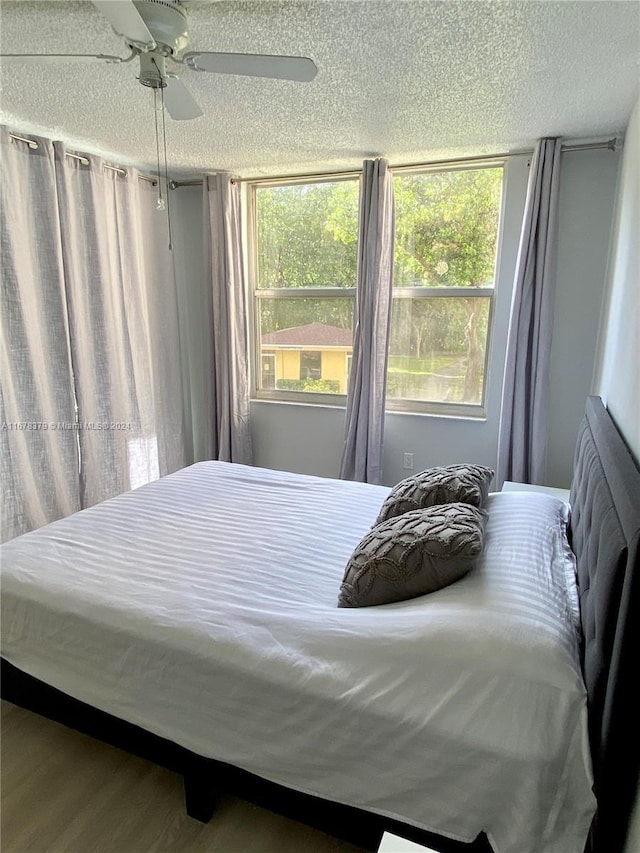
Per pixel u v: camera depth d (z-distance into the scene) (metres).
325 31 1.67
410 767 1.10
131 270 3.43
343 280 3.60
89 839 1.40
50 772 1.61
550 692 1.05
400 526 1.48
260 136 2.73
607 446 1.47
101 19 1.61
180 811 1.49
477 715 1.06
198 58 1.55
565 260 2.92
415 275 3.38
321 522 2.04
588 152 2.77
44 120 2.53
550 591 1.28
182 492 2.37
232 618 1.38
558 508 1.87
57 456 3.06
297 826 1.45
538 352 2.94
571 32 1.65
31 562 1.68
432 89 2.10
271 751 1.23
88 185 3.05
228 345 3.75
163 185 3.69
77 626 1.46
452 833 1.09
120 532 1.92
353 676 1.17
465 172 3.14
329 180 3.47
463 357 3.38
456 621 1.18
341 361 3.72
